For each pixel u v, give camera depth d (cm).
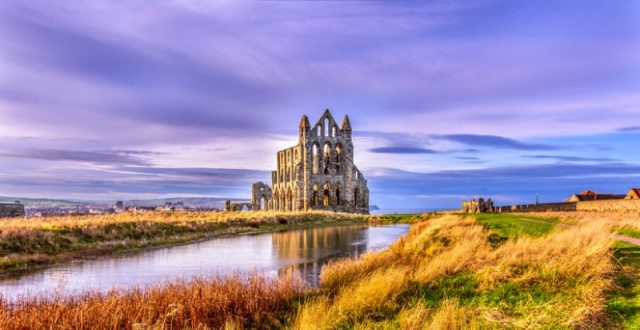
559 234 2105
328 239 4562
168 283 1973
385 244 4062
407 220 7919
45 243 3112
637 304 1227
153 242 3900
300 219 7581
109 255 3191
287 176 12169
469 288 1550
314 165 11912
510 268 1658
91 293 1781
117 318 1281
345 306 1391
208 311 1436
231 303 1516
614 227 3092
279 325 1417
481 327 1123
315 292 1744
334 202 11369
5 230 3066
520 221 4159
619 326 1086
